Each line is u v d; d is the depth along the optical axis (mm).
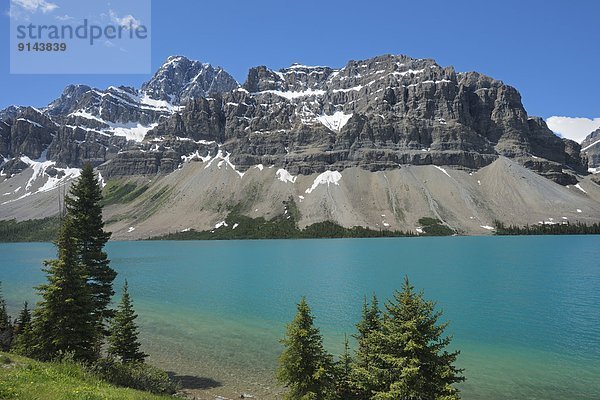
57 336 34375
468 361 45656
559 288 90688
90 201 50219
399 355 27938
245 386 39562
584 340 53062
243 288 95438
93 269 48938
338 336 54875
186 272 127438
